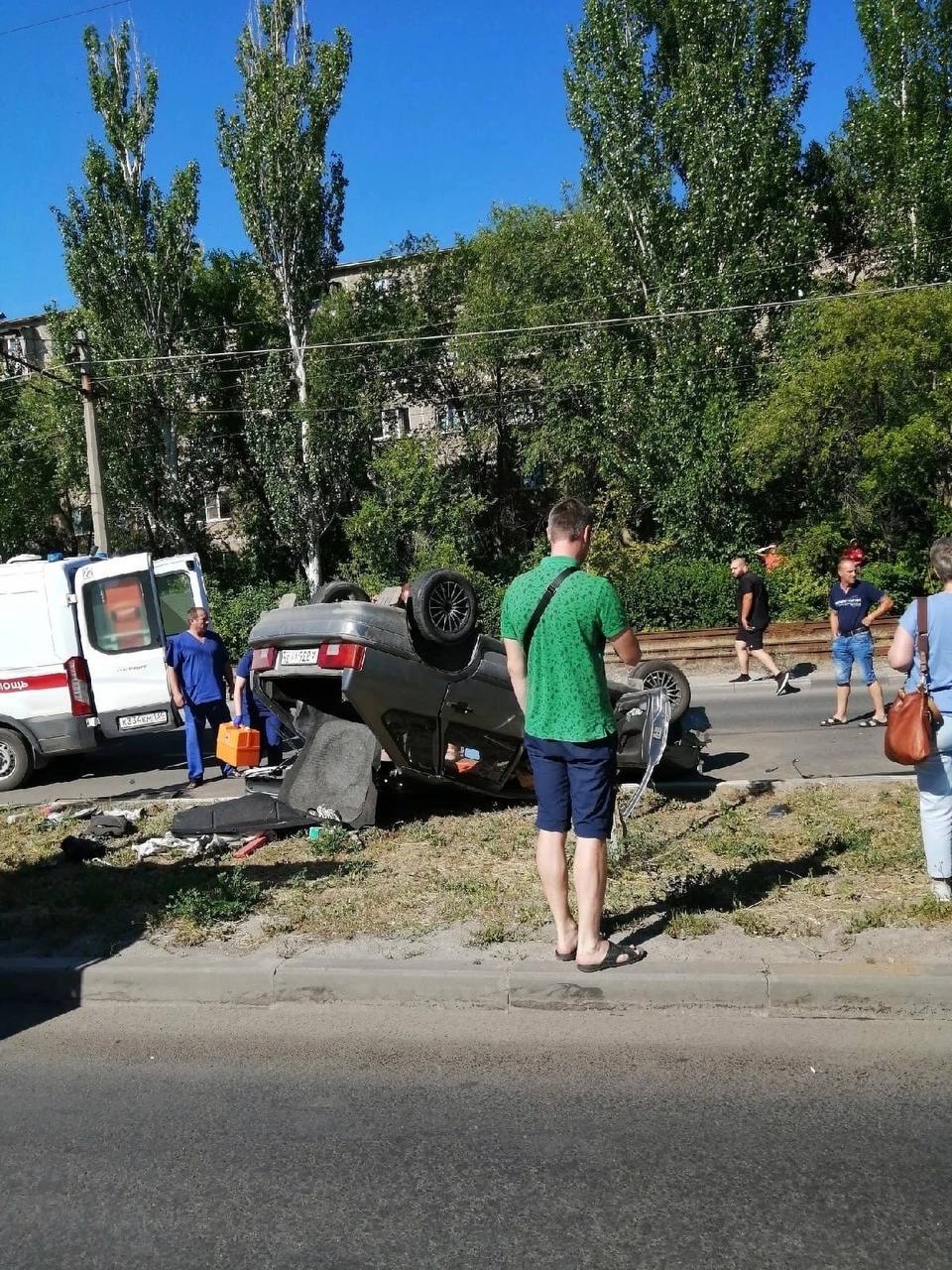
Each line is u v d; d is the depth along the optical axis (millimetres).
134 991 4863
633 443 24719
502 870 6121
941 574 5090
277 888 5926
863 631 11188
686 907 5195
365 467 29938
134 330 28516
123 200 28188
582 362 25844
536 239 29016
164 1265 2896
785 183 23281
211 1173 3357
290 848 6785
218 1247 2965
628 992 4457
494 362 29562
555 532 4742
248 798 7500
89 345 28812
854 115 23469
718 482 22047
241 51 27109
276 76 26781
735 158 22516
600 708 4551
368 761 7367
